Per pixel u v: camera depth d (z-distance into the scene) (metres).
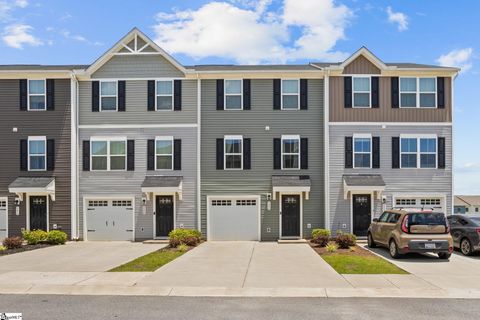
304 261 16.67
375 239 19.72
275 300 10.74
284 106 25.02
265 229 24.66
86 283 12.48
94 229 24.89
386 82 24.70
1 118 25.14
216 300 10.74
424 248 16.53
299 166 24.78
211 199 24.80
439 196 24.42
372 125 24.55
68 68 26.39
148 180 24.58
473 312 9.63
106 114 25.14
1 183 25.00
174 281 12.79
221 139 24.92
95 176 25.02
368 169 24.42
